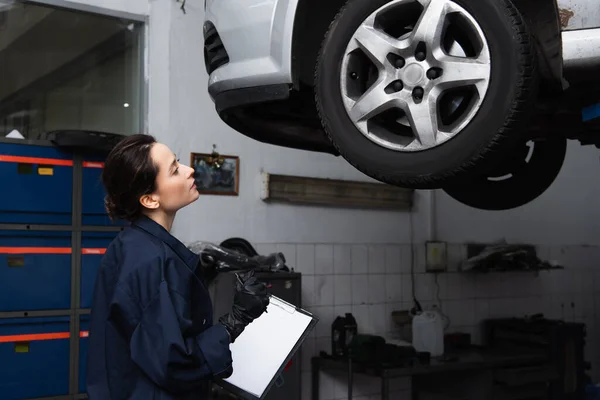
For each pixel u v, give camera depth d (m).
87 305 3.87
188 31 4.43
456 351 4.96
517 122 2.08
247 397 1.69
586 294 6.19
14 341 3.68
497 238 5.73
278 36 2.45
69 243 3.84
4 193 3.68
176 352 1.46
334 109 2.39
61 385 3.78
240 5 2.56
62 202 3.82
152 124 4.27
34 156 3.75
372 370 4.20
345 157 2.37
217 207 4.44
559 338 5.07
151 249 1.59
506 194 3.37
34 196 3.75
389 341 4.96
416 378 5.15
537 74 2.09
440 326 4.81
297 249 4.76
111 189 1.67
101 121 4.26
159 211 1.70
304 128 3.08
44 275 3.77
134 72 4.36
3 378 3.65
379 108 2.29
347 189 4.94
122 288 1.53
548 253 6.01
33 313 3.73
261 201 4.62
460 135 2.15
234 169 4.52
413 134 2.26
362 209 5.09
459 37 2.26
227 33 2.61
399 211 5.27
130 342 1.50
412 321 5.01
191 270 1.64
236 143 4.55
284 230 4.71
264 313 1.78
